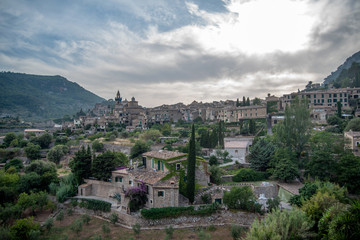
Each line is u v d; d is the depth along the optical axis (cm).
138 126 15675
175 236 4194
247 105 15238
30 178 6181
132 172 5528
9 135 12862
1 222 4675
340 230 2286
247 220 4444
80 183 6334
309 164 5806
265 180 6141
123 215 4859
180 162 5291
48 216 5481
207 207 4691
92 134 14650
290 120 6719
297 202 4284
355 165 5081
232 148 8138
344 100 12181
